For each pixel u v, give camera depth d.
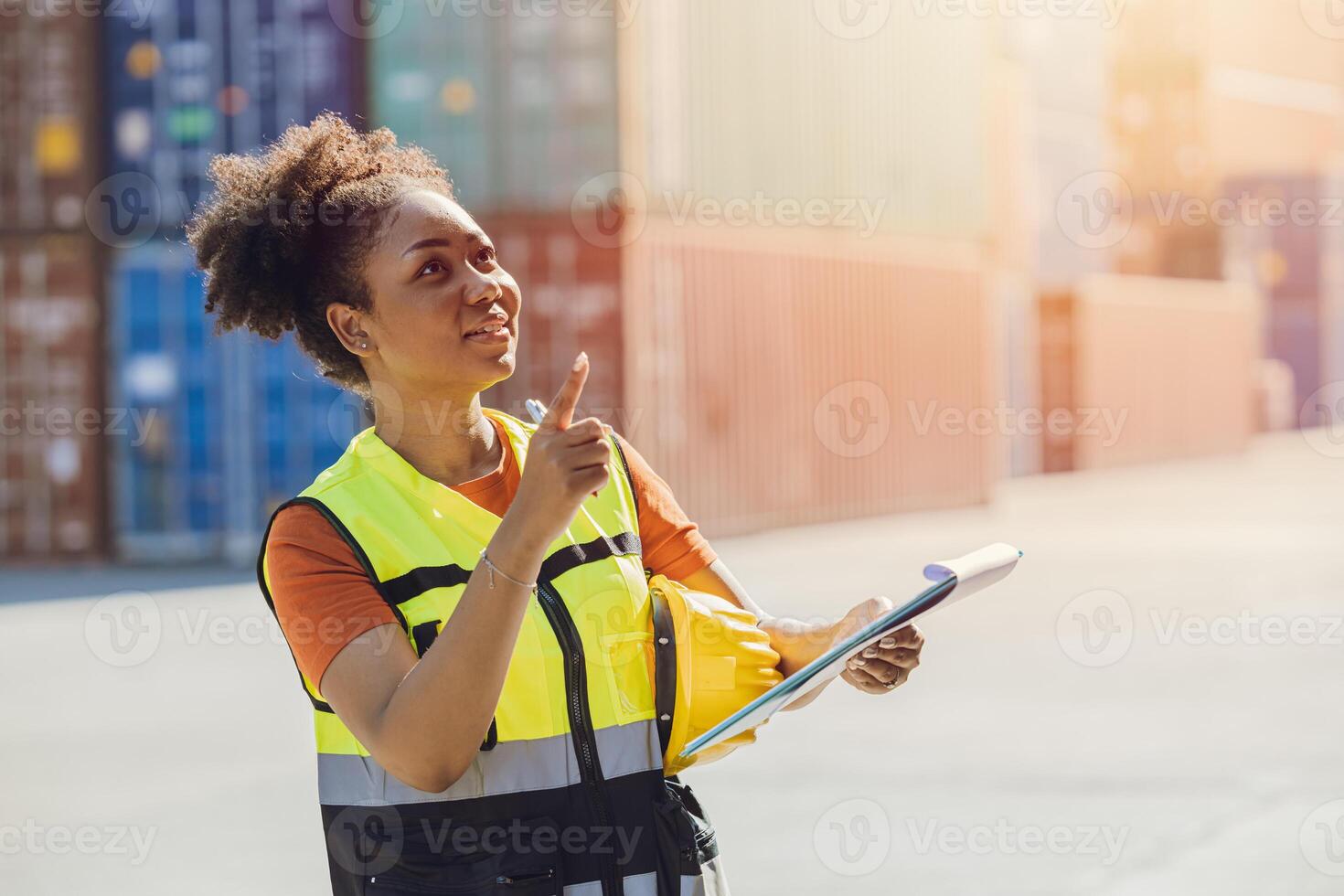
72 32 33.62
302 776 13.67
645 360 32.56
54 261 33.97
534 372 32.31
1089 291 59.66
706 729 3.70
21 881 10.49
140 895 10.09
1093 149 64.62
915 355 42.16
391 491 3.57
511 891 3.38
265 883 10.38
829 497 38.62
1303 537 35.34
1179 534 36.66
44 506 34.03
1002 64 54.81
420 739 3.20
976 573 3.33
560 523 3.17
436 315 3.61
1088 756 13.69
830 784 12.84
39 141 33.88
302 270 3.87
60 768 14.12
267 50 33.06
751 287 35.94
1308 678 17.50
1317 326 86.62
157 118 33.59
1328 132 81.25
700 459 34.16
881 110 40.88
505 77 32.41
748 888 9.98
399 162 3.97
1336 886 9.80
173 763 14.22
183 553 33.84
